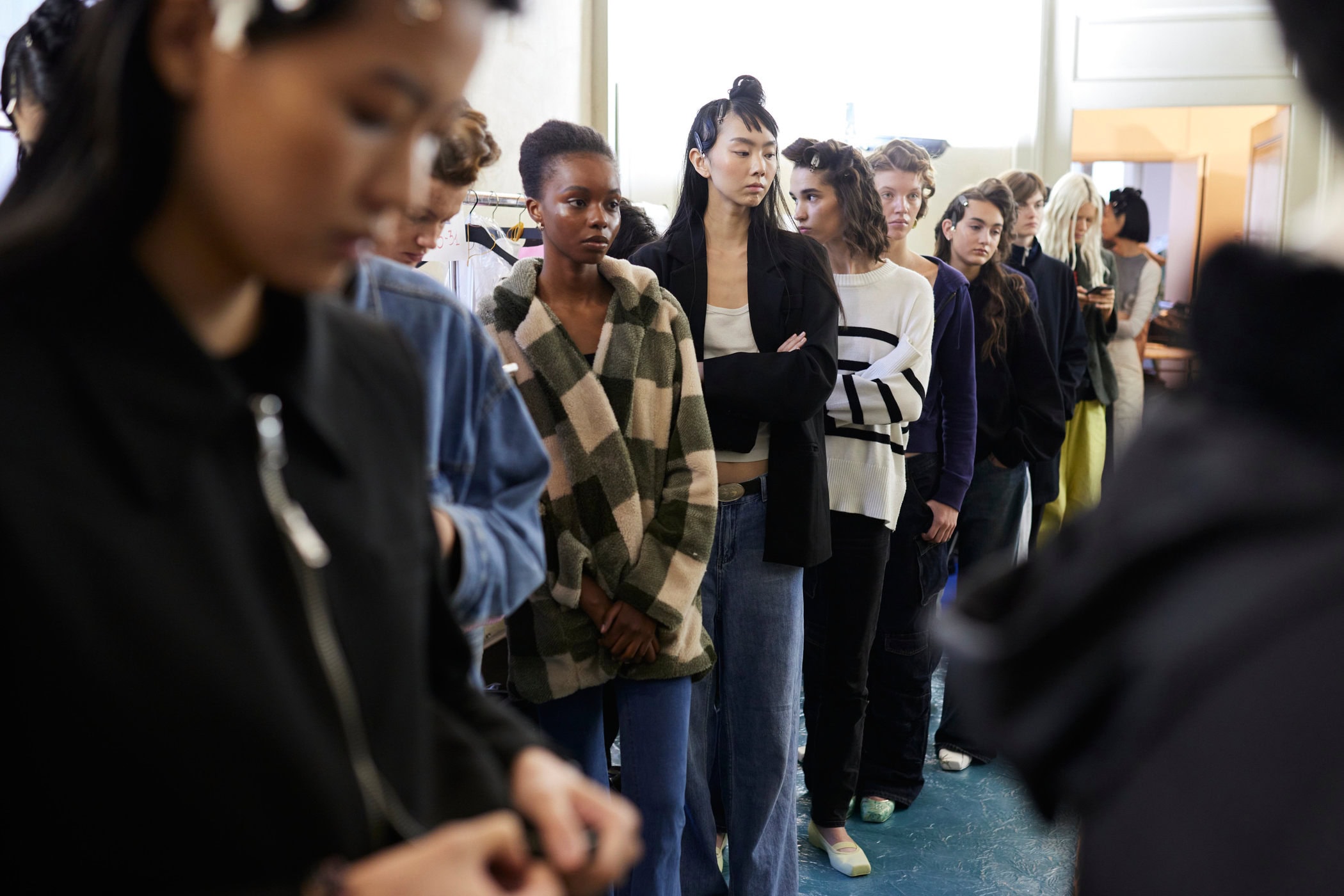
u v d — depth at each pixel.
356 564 0.65
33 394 0.52
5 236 0.54
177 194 0.57
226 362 0.62
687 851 2.33
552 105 4.36
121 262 0.55
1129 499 0.43
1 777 0.52
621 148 4.94
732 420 2.15
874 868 2.60
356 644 0.64
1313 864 0.33
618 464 1.88
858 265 2.61
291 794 0.56
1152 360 5.74
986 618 0.50
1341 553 0.35
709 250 2.29
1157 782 0.37
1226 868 0.34
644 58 5.06
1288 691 0.35
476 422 1.21
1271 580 0.36
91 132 0.56
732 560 2.20
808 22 5.91
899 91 6.03
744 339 2.25
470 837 0.60
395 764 0.66
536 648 1.89
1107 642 0.42
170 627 0.53
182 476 0.55
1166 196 6.33
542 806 0.72
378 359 0.74
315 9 0.51
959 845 2.71
